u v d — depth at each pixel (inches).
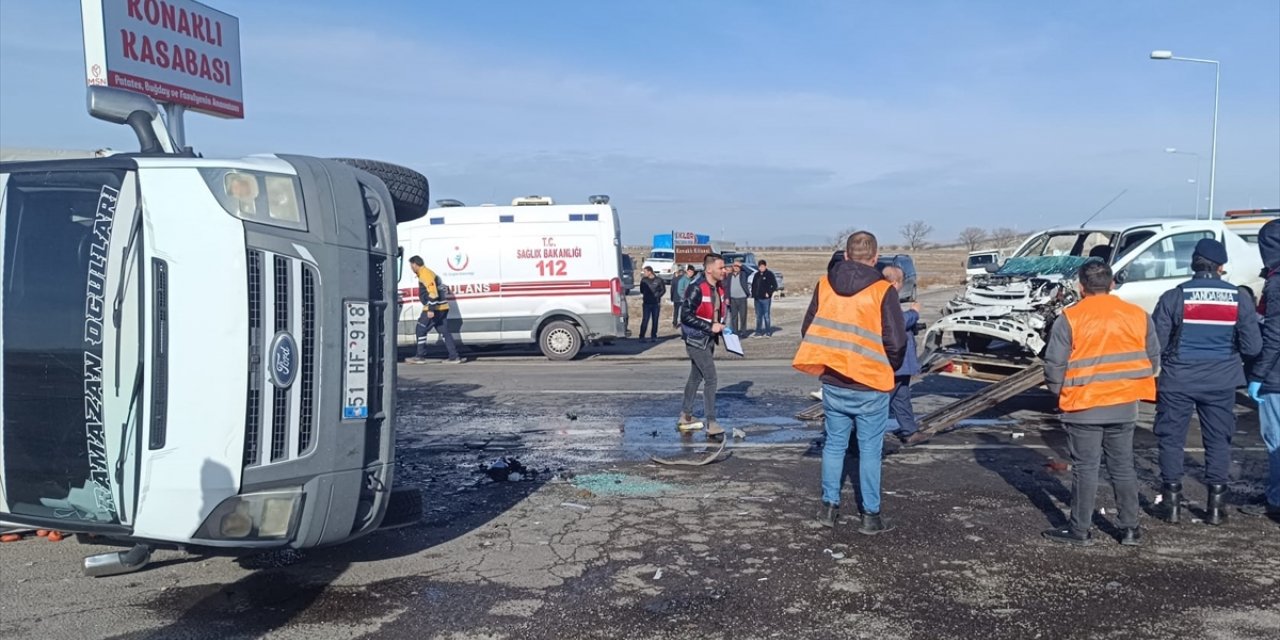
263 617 179.9
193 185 164.6
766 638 169.9
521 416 409.1
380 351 186.9
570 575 203.5
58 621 177.0
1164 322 233.8
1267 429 241.4
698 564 210.1
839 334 226.1
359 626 175.8
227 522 165.3
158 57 476.1
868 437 229.8
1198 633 171.0
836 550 219.0
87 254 164.9
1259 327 235.5
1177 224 425.7
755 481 286.0
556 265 623.5
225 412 163.2
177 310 162.2
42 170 167.8
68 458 165.9
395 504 208.1
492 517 249.3
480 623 177.2
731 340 351.3
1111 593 190.9
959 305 411.2
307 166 175.9
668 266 1798.7
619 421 394.3
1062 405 219.8
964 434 356.8
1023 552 217.0
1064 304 372.8
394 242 191.0
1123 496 219.5
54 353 165.5
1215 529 234.4
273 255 168.1
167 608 184.2
